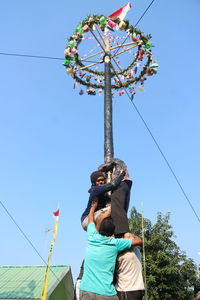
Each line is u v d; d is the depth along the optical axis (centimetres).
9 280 1764
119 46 803
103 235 420
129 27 820
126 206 484
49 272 1848
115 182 476
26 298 1558
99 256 405
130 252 427
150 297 1742
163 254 1791
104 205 496
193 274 1834
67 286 1905
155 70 854
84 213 500
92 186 504
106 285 391
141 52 848
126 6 814
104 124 686
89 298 389
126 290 409
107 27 799
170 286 1769
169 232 1908
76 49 841
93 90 898
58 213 1447
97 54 811
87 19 809
